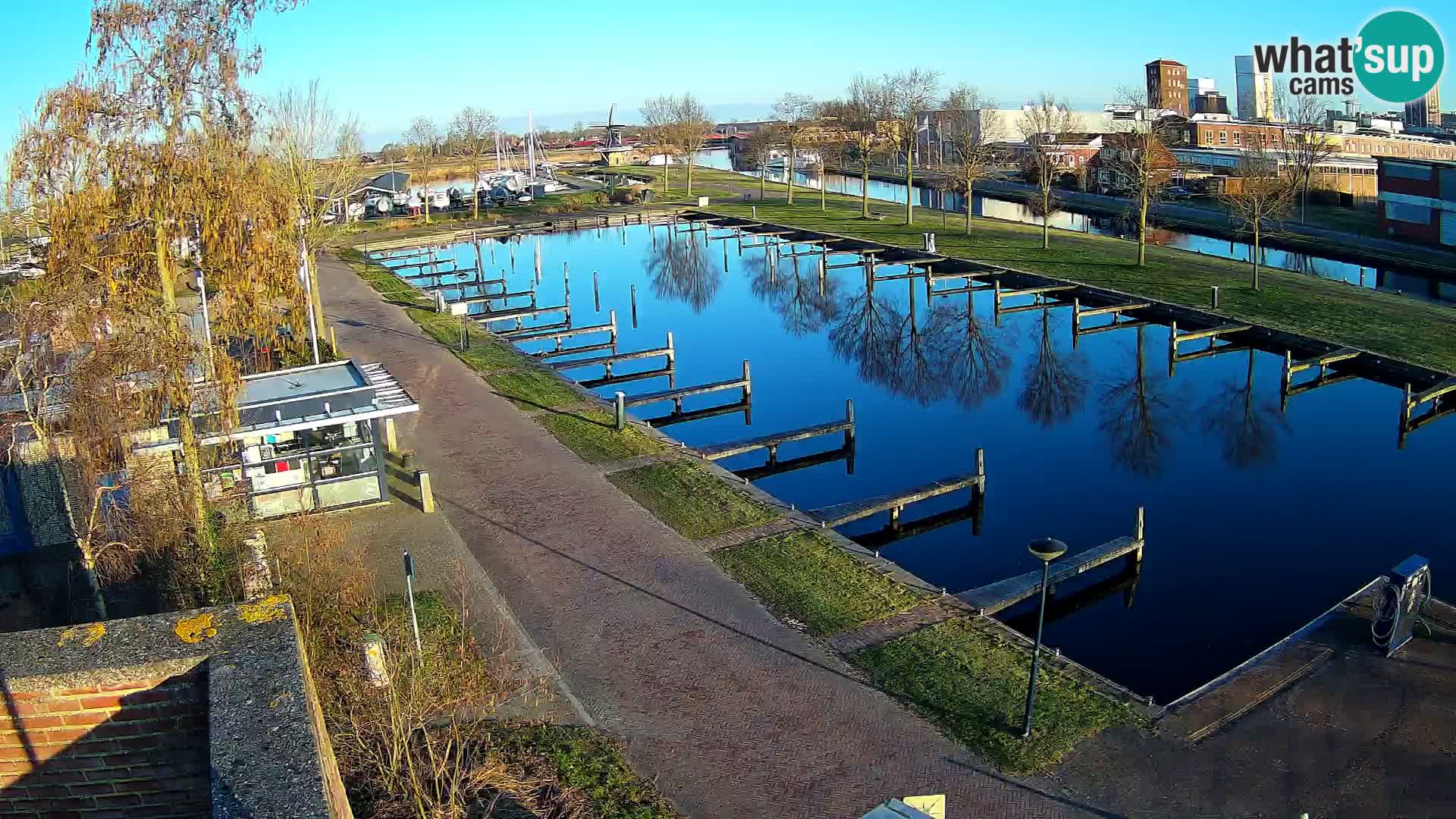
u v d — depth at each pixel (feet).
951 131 345.92
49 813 22.06
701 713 50.16
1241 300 148.46
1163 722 48.78
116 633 22.16
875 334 152.25
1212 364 130.72
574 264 214.28
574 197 291.58
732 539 70.38
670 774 45.57
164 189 55.26
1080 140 328.90
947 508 87.97
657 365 139.74
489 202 291.38
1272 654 54.08
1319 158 240.53
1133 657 64.18
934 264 192.34
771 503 76.64
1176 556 78.48
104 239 56.13
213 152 56.65
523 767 45.24
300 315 63.77
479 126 410.31
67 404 57.06
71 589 60.54
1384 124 428.97
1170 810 42.86
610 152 446.60
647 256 221.25
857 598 61.77
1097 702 50.47
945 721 49.21
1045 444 105.81
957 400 121.90
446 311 152.35
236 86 56.59
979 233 216.95
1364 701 49.73
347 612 55.06
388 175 298.97
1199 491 92.07
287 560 60.44
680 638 57.31
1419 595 54.49
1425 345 123.65
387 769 41.65
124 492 62.13
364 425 75.31
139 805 22.31
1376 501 88.63
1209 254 199.72
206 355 59.16
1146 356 135.54
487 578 65.00
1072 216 272.51
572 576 65.05
